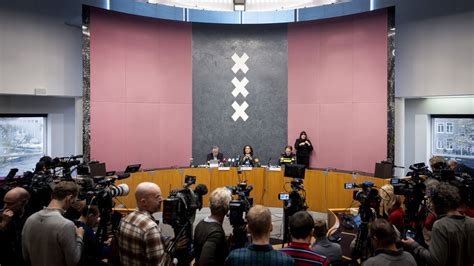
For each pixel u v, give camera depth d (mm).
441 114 10359
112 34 10805
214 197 3471
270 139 12289
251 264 2637
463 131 10117
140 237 3061
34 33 9336
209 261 3137
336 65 11391
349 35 11133
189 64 12109
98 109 10555
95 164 8281
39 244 3324
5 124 9773
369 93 10734
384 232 2902
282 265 2625
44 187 4855
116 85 10883
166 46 11781
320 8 11281
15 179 6258
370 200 4488
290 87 12125
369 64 10734
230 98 12305
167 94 11789
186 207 4023
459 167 8070
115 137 10859
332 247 3812
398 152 10500
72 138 10977
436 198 3455
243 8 12031
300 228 2922
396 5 10297
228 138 12281
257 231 2723
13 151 9930
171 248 3592
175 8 11438
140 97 11328
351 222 6547
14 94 9133
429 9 9672
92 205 4051
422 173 5824
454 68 9266
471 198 4129
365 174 9414
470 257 3316
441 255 3266
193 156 12172
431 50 9680
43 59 9516
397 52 10359
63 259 3344
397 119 10500
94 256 3865
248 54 12305
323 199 10133
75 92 10227
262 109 12289
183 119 12031
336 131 11383
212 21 11742
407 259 2869
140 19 11328
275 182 10734
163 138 11727
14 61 9008
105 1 10352
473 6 8914
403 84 10273
